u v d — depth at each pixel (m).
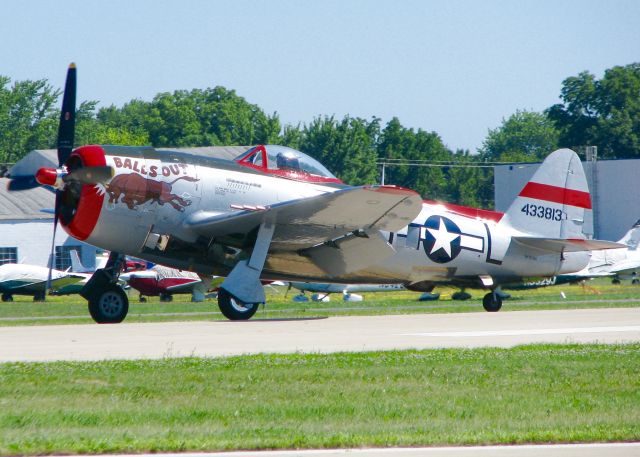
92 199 73.00
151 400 37.25
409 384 41.25
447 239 92.31
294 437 30.61
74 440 29.91
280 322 77.00
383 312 100.75
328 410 35.31
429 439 30.45
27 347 55.53
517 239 96.56
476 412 35.22
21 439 29.98
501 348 53.66
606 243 95.62
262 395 38.50
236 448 29.45
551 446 30.12
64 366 45.22
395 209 74.38
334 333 65.12
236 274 75.81
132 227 74.81
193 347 55.22
